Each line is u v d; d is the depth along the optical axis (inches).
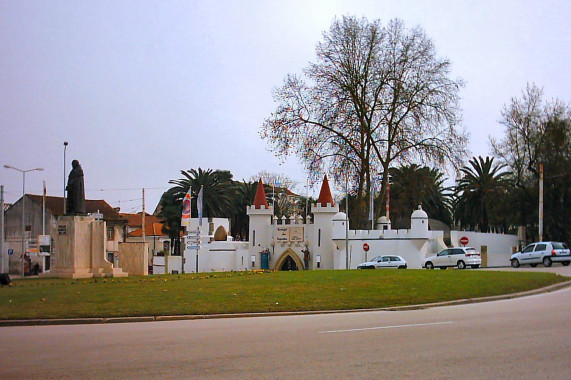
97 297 896.3
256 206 2704.2
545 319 641.0
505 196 2815.0
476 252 2140.7
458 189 3068.4
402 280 1133.7
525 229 2603.3
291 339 542.0
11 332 646.5
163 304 827.4
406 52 2348.7
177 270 2876.5
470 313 733.9
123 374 407.8
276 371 405.7
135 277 1370.6
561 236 2544.3
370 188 2488.9
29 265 2687.0
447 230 3358.8
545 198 2513.5
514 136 2623.0
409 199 3403.1
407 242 2336.4
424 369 400.8
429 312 769.6
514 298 955.3
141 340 556.7
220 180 3265.3
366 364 421.1
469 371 392.2
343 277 1222.3
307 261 2561.5
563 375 377.7
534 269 1782.7
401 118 2361.0
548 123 2514.8
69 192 1406.3
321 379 379.2
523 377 373.7
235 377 390.9
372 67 2359.7
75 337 590.2
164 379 390.6
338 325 645.3
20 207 3240.7
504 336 526.6
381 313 781.3
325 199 2596.0
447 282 1090.7
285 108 2434.8
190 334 592.1
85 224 1391.5
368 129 2364.7
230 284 1081.4
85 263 1387.8
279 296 911.7
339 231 2438.5
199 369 417.4
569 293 1009.5
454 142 2347.4
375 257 2322.8
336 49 2379.4
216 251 2800.2
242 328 636.1
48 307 804.0
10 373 416.8
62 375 408.5
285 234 2642.7
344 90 2368.4
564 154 2475.4
